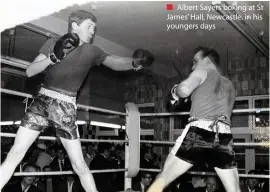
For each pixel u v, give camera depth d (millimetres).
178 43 3893
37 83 3545
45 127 1879
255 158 4688
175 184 2582
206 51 1914
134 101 6008
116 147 3768
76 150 1928
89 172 1947
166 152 5281
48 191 3176
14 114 3834
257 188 3232
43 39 3619
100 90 5371
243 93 5098
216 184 2633
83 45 1895
